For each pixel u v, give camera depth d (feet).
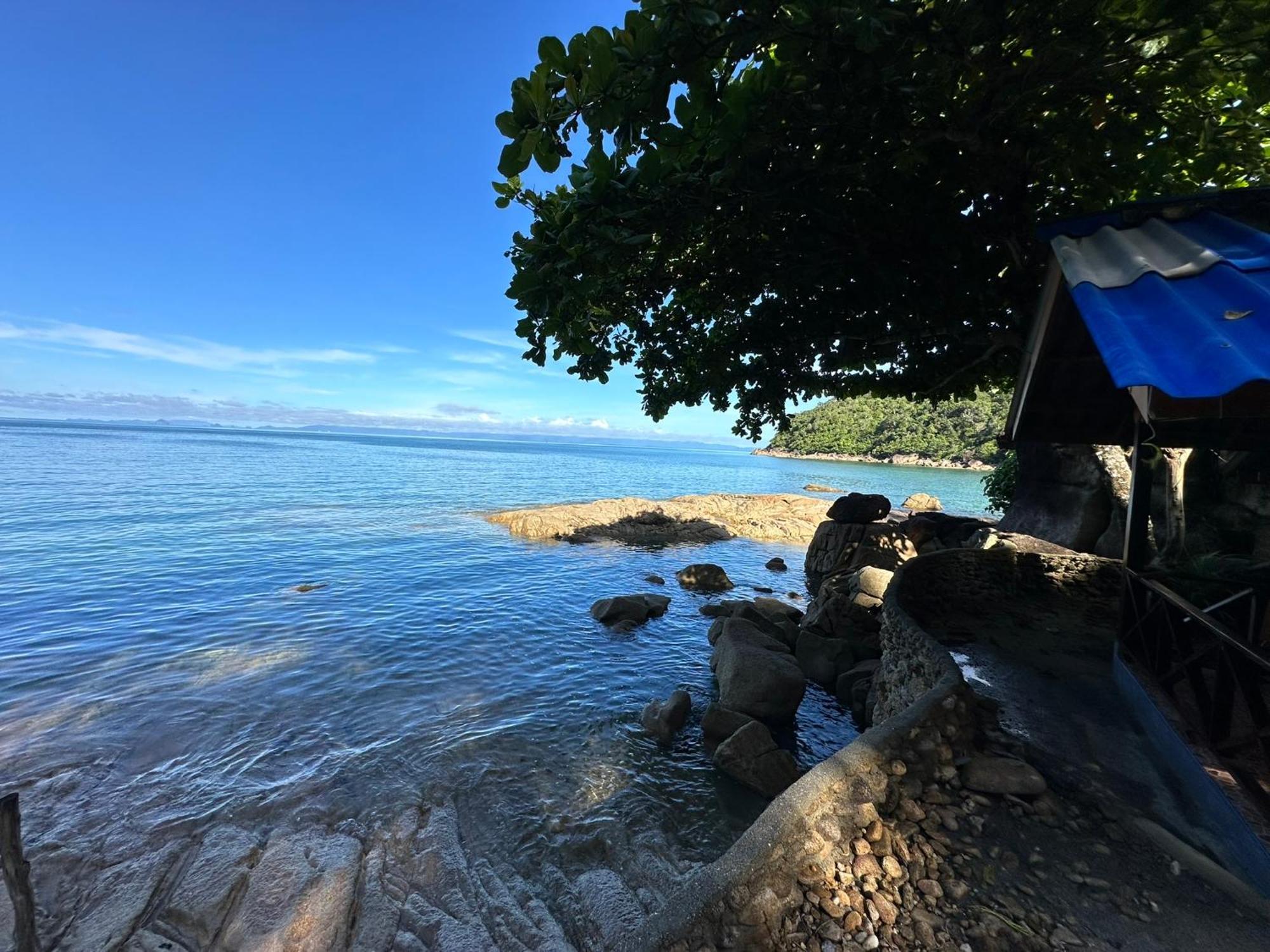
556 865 21.70
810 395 40.27
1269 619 20.79
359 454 391.24
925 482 258.37
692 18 14.69
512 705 35.55
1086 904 11.99
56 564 68.18
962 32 16.42
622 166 19.63
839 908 11.51
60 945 17.38
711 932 10.59
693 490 217.36
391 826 23.44
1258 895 12.23
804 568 85.71
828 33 15.69
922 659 22.52
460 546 89.45
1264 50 16.74
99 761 27.73
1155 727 18.70
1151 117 20.34
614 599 55.42
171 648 43.42
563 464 379.14
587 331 24.25
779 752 28.40
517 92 15.83
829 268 26.99
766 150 19.42
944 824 14.03
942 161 23.95
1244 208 15.87
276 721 32.42
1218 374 10.15
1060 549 47.98
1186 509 39.68
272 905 18.90
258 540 87.04
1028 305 27.81
